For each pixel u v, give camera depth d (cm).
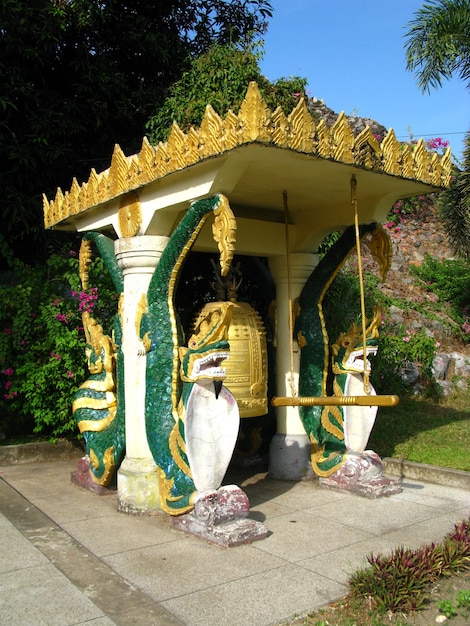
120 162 483
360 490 529
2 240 772
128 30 970
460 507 497
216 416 445
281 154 385
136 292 492
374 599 323
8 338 703
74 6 892
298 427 595
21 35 845
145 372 483
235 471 622
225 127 374
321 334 582
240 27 1139
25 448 693
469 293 1312
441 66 883
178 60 1057
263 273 627
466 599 327
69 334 697
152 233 486
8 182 837
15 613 313
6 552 399
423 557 356
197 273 663
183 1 1077
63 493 553
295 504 506
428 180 484
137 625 299
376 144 434
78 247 910
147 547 407
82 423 561
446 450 663
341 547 405
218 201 403
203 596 331
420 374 1027
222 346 432
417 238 1488
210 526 415
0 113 838
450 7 876
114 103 948
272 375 614
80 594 335
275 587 342
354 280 891
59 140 898
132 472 482
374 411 568
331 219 564
